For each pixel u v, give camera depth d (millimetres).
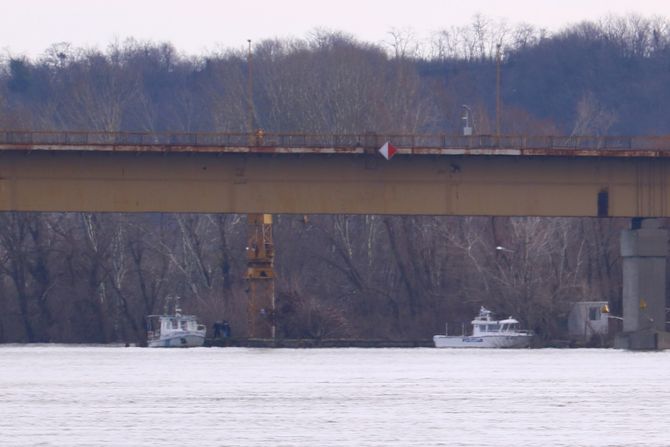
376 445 195375
